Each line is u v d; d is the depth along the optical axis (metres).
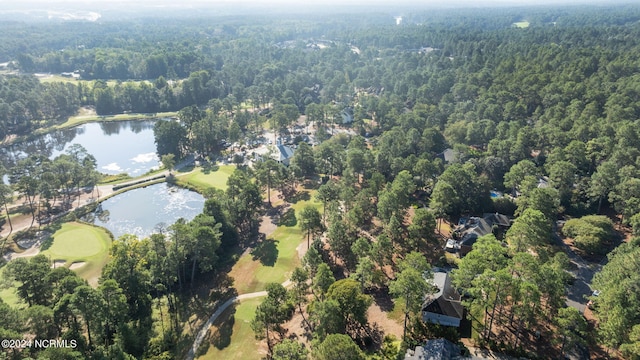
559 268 86.19
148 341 82.00
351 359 62.78
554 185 129.88
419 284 74.50
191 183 165.00
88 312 72.62
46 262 87.31
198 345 82.88
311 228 110.00
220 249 114.88
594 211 126.19
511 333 79.75
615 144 144.75
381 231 119.75
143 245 98.50
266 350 80.12
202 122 197.75
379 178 136.62
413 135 169.88
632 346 63.75
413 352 72.69
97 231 128.75
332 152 163.12
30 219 134.62
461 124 183.62
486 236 92.31
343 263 105.88
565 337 71.50
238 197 129.50
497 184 144.00
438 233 117.94
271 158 161.88
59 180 143.62
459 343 76.06
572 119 170.12
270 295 80.56
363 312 77.50
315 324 83.62
